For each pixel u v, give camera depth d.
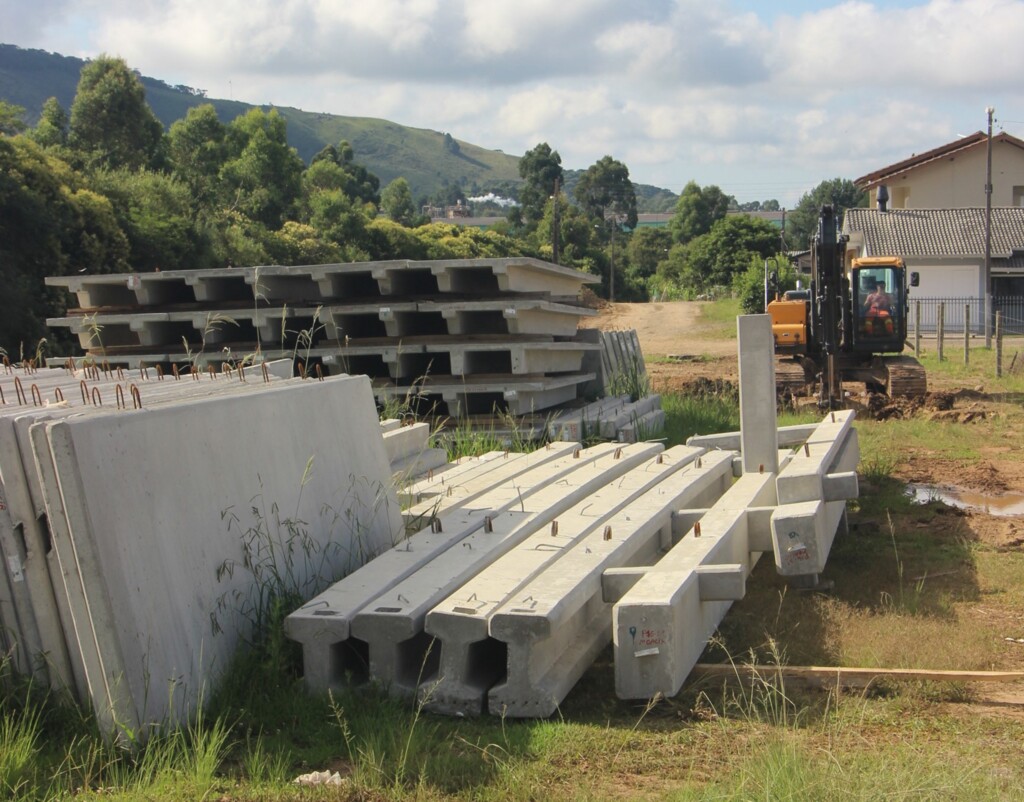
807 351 19.06
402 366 10.81
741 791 3.75
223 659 4.79
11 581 4.45
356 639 5.02
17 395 5.68
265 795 3.88
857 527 8.96
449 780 4.02
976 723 4.72
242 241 34.22
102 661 4.16
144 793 3.82
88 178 28.22
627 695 4.79
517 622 4.60
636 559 6.25
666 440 12.67
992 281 43.50
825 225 17.27
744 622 6.11
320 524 5.83
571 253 86.50
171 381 6.79
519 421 11.05
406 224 91.12
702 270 79.56
